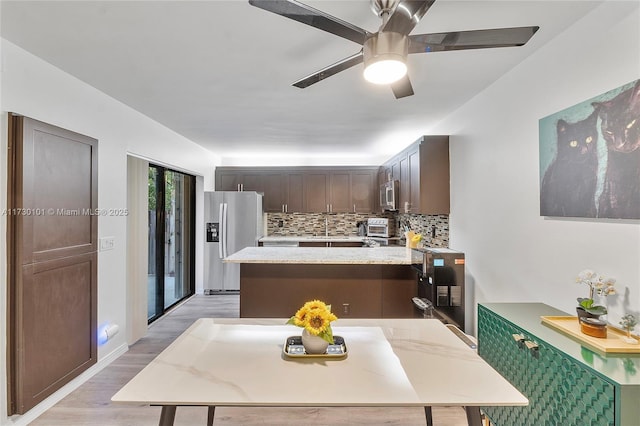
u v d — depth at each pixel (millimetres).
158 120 3516
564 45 1798
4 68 1852
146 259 3457
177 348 1250
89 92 2516
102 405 2164
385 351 1234
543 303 1984
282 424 1995
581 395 1201
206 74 2340
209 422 1689
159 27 1736
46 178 2068
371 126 3805
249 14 1622
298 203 5703
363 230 5859
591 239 1620
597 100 1555
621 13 1464
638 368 1156
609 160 1491
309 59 2109
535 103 2039
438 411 2127
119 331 2889
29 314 1946
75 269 2334
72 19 1659
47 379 2090
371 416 2074
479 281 2746
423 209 3373
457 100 2908
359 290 2977
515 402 910
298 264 2980
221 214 5113
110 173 2768
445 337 1381
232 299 4875
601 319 1538
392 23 1253
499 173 2443
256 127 3842
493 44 1396
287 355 1170
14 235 1879
